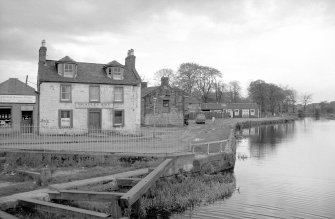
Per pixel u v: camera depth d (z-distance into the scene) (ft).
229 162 82.79
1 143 83.97
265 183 70.13
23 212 39.96
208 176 70.08
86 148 79.51
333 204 55.16
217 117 320.70
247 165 92.43
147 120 175.73
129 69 136.15
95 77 124.57
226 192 60.29
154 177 52.03
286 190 64.39
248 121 268.00
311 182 71.61
